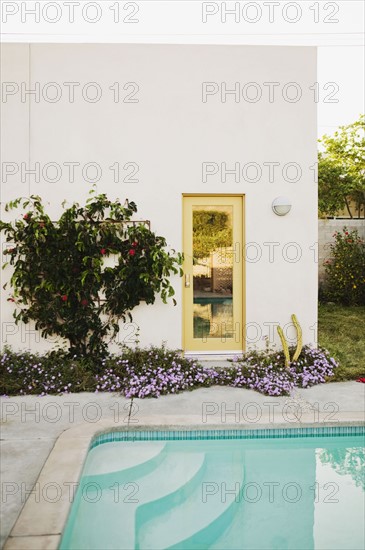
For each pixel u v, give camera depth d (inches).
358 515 135.0
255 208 261.4
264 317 262.1
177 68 258.2
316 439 178.5
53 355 248.8
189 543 118.3
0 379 222.7
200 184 259.8
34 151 256.1
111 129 257.3
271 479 154.9
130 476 152.1
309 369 239.3
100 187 257.4
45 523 108.2
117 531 120.8
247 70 259.9
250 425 175.9
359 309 403.2
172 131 258.4
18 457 147.7
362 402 203.0
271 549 117.4
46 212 256.7
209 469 161.0
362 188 458.0
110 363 237.3
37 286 247.1
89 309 251.1
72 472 134.3
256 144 260.4
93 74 256.5
